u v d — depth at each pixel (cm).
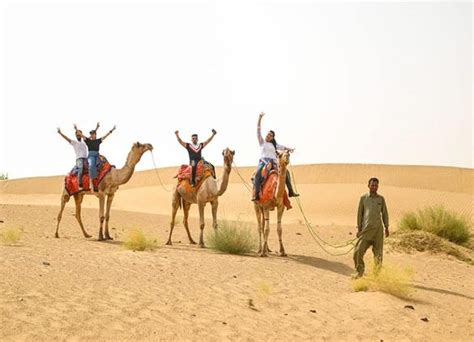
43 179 7188
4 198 5769
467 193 5400
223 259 1473
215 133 1805
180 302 993
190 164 1802
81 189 1836
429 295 1208
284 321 934
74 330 799
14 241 1598
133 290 1046
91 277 1124
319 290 1179
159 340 794
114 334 800
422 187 5806
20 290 965
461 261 1759
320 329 906
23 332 771
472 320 1026
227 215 3962
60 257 1338
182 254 1531
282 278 1275
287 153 1516
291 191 1636
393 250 1808
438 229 2039
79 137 1848
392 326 944
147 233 2227
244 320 921
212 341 809
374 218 1251
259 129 1620
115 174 1839
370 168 6488
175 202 1848
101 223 1838
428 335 912
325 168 6600
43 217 2475
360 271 1273
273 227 2647
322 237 2341
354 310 1029
